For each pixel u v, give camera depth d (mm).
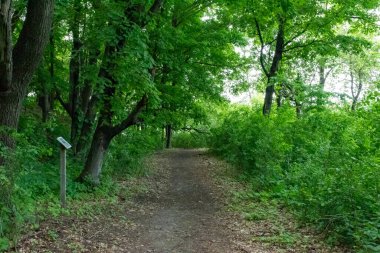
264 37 21016
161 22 12180
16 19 11320
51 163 12219
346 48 17641
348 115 14914
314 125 15047
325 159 8766
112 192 11719
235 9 17047
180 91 15461
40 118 17203
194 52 15039
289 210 9547
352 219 6848
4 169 5883
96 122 13977
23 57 7125
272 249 6812
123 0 10898
